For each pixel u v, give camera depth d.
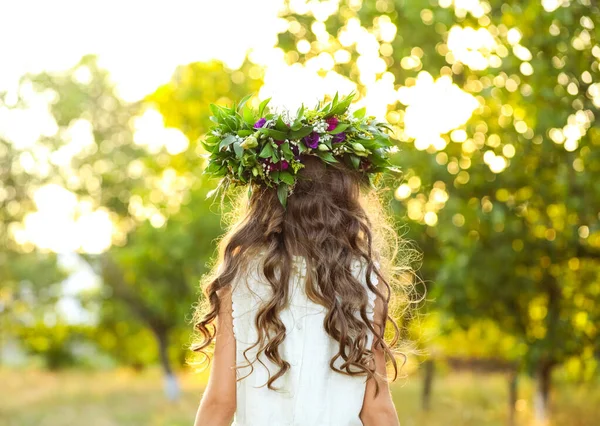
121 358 25.91
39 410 15.05
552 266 8.56
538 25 6.68
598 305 8.86
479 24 7.60
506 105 7.87
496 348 14.25
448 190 7.91
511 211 7.83
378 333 2.42
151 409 15.41
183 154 16.97
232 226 2.65
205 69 13.43
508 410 11.70
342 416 2.37
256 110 2.61
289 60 8.80
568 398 13.04
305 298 2.39
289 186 2.46
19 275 20.67
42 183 20.61
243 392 2.40
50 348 26.05
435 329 9.49
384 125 2.64
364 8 8.11
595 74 6.58
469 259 7.93
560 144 7.30
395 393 15.52
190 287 15.87
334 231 2.44
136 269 16.48
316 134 2.46
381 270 2.53
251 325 2.40
